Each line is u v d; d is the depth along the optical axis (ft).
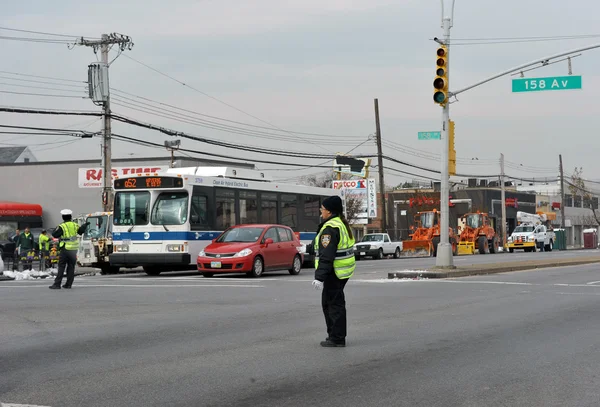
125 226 126.72
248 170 142.41
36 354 46.57
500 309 70.85
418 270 122.52
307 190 156.46
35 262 184.65
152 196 125.70
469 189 399.65
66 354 46.52
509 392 35.96
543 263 152.76
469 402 33.99
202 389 36.68
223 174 135.23
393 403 33.81
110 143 168.14
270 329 56.90
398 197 387.14
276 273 128.77
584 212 536.42
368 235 240.32
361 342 50.90
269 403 33.86
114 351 47.55
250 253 112.27
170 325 59.21
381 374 40.16
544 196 475.31
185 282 104.17
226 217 132.67
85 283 105.50
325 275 47.26
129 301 77.20
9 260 182.91
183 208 124.26
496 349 48.14
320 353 46.57
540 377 39.47
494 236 295.89
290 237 124.06
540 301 78.59
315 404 33.65
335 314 48.78
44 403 33.96
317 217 159.22
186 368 41.91
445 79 119.75
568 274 127.13
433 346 49.29
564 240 386.11
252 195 139.85
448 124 125.29
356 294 86.02
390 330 56.65
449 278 115.34
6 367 42.47
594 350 47.83
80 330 56.59
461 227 285.02
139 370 41.39
